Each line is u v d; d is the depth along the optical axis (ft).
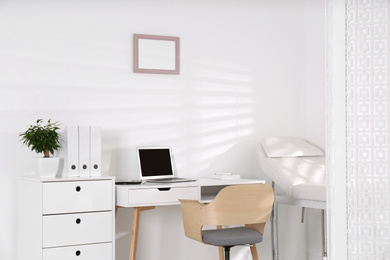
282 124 15.84
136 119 13.97
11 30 12.67
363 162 8.18
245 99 15.35
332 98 8.29
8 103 12.62
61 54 13.17
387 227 8.14
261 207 11.78
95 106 13.51
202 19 14.85
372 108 8.16
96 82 13.53
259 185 11.67
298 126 15.99
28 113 12.80
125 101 13.84
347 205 8.23
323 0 15.42
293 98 15.97
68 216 11.56
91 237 11.82
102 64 13.61
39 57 12.94
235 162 15.19
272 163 13.93
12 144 12.64
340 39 8.24
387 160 8.14
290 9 15.99
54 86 13.08
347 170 8.25
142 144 14.02
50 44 13.07
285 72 15.92
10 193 12.62
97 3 13.58
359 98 8.21
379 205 8.16
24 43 12.80
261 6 15.65
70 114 13.23
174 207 14.47
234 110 15.20
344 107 8.25
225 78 15.11
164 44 14.26
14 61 12.69
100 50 13.60
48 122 12.32
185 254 14.57
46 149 12.04
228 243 11.46
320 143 15.46
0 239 12.53
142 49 13.99
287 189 13.29
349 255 8.23
